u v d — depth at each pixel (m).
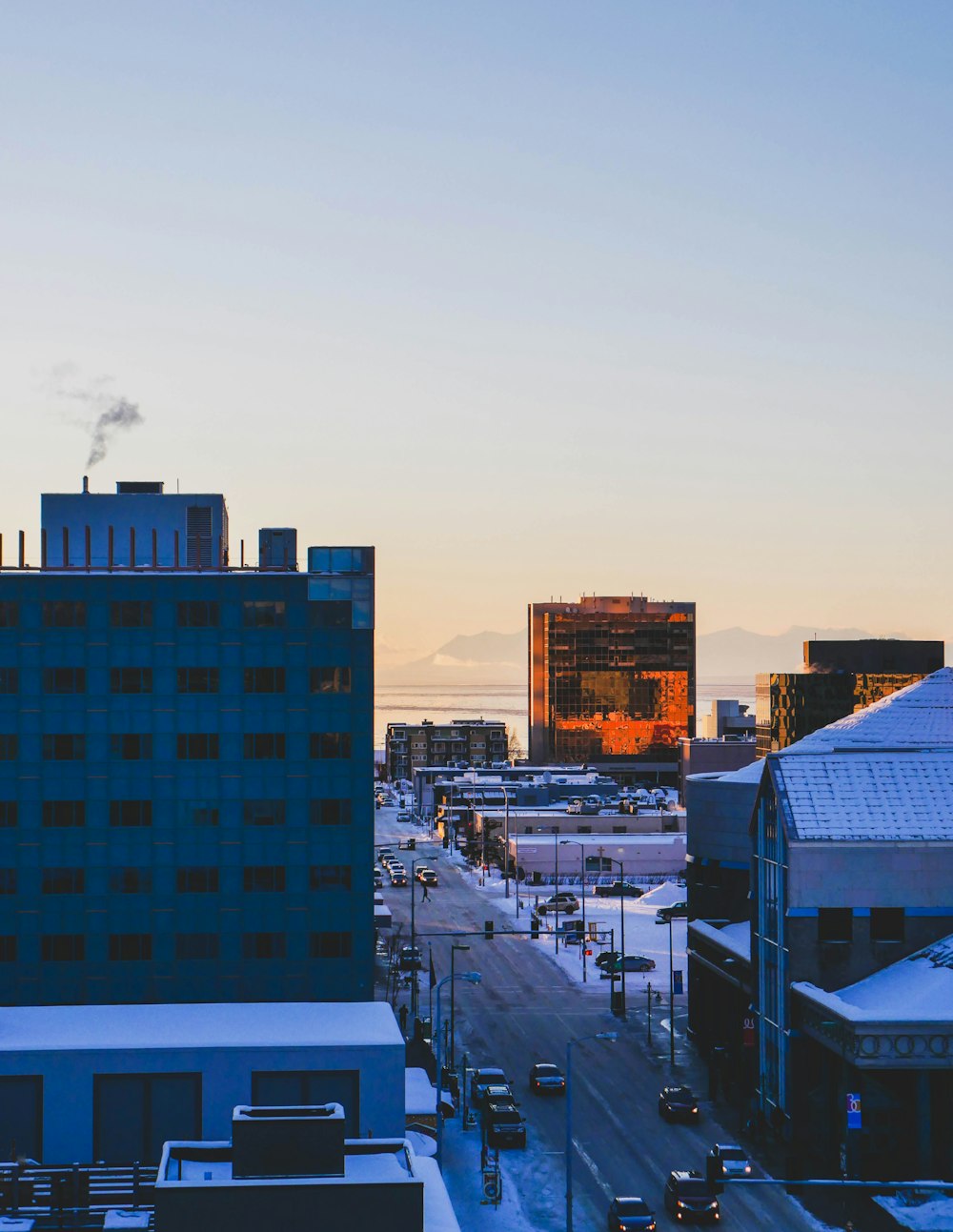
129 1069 70.50
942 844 84.19
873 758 88.94
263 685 96.31
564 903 177.00
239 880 95.69
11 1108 70.00
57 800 95.25
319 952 95.88
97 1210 63.06
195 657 96.06
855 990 81.88
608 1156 80.56
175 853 95.50
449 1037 107.19
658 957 148.25
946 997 75.25
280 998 95.50
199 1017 79.00
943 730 107.69
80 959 94.81
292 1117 49.72
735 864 108.81
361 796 96.31
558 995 128.62
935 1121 75.12
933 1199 72.56
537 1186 75.25
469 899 193.25
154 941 95.06
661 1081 97.50
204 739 95.94
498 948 154.38
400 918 175.12
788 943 83.88
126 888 95.25
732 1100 92.44
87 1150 70.00
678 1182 71.00
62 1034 73.94
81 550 110.75
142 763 95.62
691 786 113.62
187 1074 70.81
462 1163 79.44
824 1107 80.50
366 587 96.88
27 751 95.25
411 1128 83.25
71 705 95.44
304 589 96.69
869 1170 75.69
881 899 83.81
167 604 96.12
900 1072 76.88
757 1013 90.00
